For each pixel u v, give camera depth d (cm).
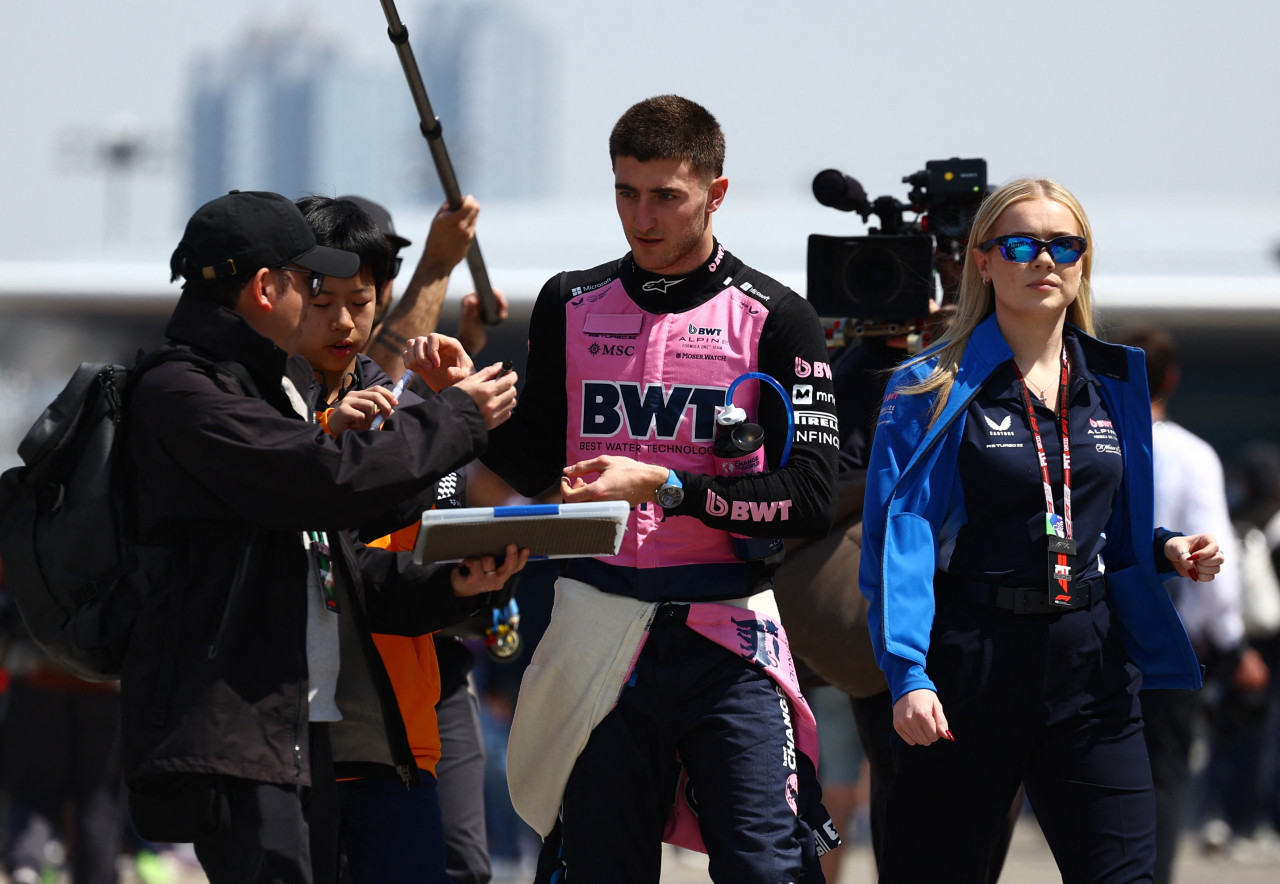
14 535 1099
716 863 1198
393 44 1488
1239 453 5394
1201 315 5372
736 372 1249
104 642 1096
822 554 1567
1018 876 3222
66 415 1100
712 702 1219
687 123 1227
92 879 2311
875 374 1638
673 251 1242
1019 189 1284
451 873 1521
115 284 5712
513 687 3625
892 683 1209
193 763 1046
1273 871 3347
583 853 1226
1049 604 1226
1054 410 1267
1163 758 1795
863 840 3988
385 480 1075
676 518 1240
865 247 1623
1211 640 2189
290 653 1091
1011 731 1233
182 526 1098
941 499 1253
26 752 2330
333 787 1141
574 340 1273
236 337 1113
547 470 1331
